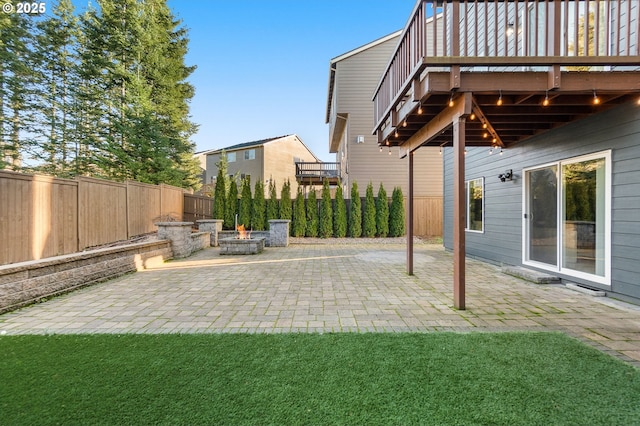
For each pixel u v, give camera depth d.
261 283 5.22
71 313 3.65
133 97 12.74
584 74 3.43
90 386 2.05
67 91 12.89
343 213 12.47
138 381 2.12
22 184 5.63
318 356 2.50
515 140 6.18
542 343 2.74
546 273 5.46
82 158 13.02
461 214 3.83
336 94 14.53
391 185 14.21
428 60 3.35
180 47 15.89
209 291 4.70
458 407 1.84
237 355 2.51
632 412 1.79
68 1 12.37
